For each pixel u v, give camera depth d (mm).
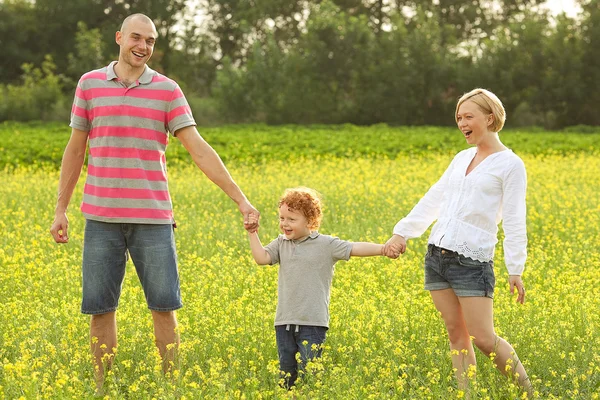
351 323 7586
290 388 6621
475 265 6285
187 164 29125
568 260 11266
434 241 6426
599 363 6844
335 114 65312
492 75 65750
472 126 6418
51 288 9391
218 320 8070
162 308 6812
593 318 7973
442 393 6059
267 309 8203
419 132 50000
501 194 6363
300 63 66312
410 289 9586
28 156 30812
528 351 7160
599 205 15805
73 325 7191
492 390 6266
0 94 63812
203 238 13180
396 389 6230
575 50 65625
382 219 14930
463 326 6559
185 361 6781
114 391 5918
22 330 7422
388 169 25641
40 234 13078
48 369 6418
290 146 36562
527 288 9859
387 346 6828
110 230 6750
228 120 65562
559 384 6562
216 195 18484
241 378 6695
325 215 15953
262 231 13727
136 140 6652
